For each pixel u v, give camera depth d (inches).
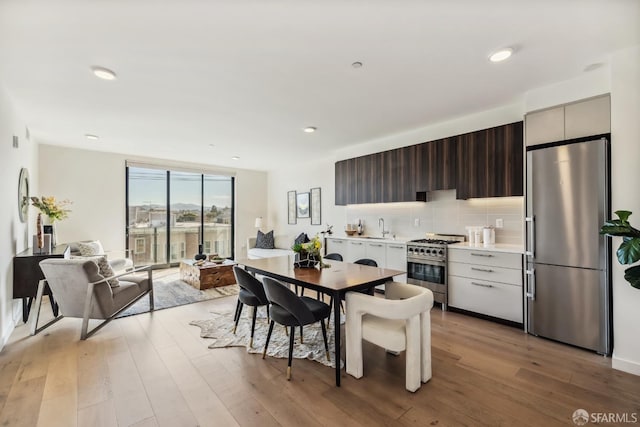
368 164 192.9
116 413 70.6
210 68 94.7
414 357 78.5
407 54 87.7
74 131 163.5
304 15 69.6
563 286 105.4
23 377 86.1
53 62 90.1
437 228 167.3
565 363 93.0
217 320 132.8
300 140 187.3
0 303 106.1
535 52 87.6
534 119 114.4
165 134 170.9
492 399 75.4
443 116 143.5
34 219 176.2
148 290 143.8
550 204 108.3
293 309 84.7
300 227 272.1
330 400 75.4
